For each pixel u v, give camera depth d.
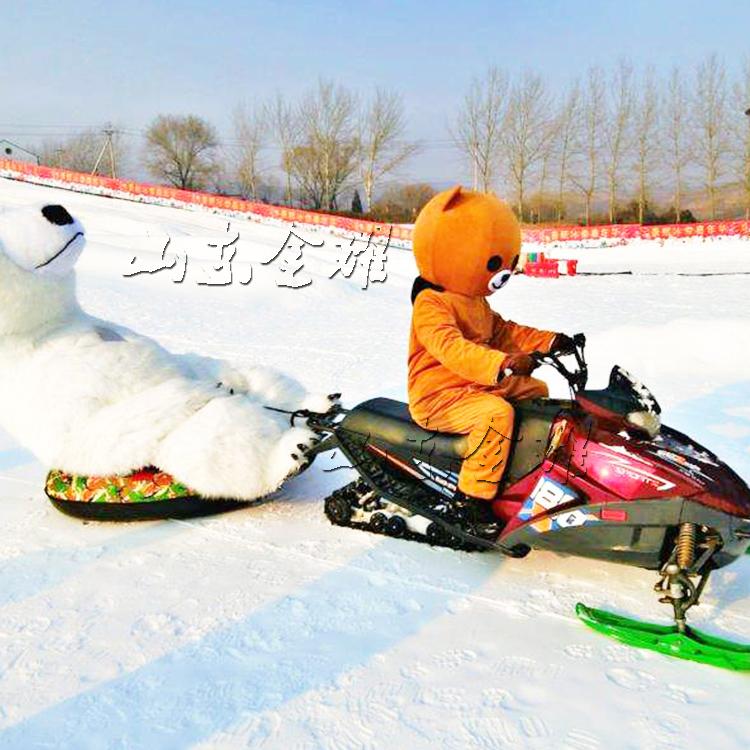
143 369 4.02
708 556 2.72
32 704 2.45
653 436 2.92
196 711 2.40
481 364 3.15
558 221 53.56
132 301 13.78
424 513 3.48
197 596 3.14
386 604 3.05
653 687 2.47
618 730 2.26
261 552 3.56
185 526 3.89
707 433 5.39
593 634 2.80
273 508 4.12
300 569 3.38
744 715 2.31
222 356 9.23
